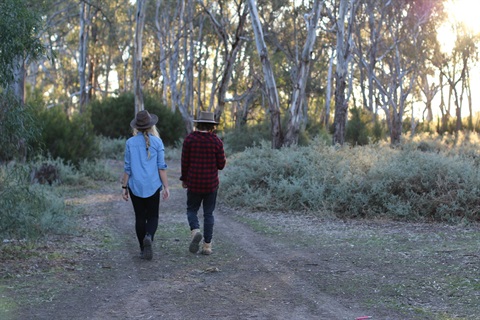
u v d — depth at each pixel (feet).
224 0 106.73
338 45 74.38
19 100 20.98
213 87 141.28
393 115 111.96
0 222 21.62
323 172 36.27
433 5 115.34
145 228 21.68
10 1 19.56
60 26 147.54
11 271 19.04
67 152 58.34
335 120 75.15
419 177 32.42
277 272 19.74
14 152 21.83
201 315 14.82
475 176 31.71
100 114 112.47
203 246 22.81
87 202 40.27
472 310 14.90
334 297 16.57
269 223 30.91
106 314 14.83
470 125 158.61
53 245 23.71
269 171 39.34
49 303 15.70
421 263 20.44
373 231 27.55
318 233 27.53
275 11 103.81
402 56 128.77
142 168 21.22
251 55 129.18
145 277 18.93
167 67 166.81
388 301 16.05
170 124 115.14
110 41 143.23
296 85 62.44
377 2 112.06
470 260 20.36
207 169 22.34
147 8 135.85
